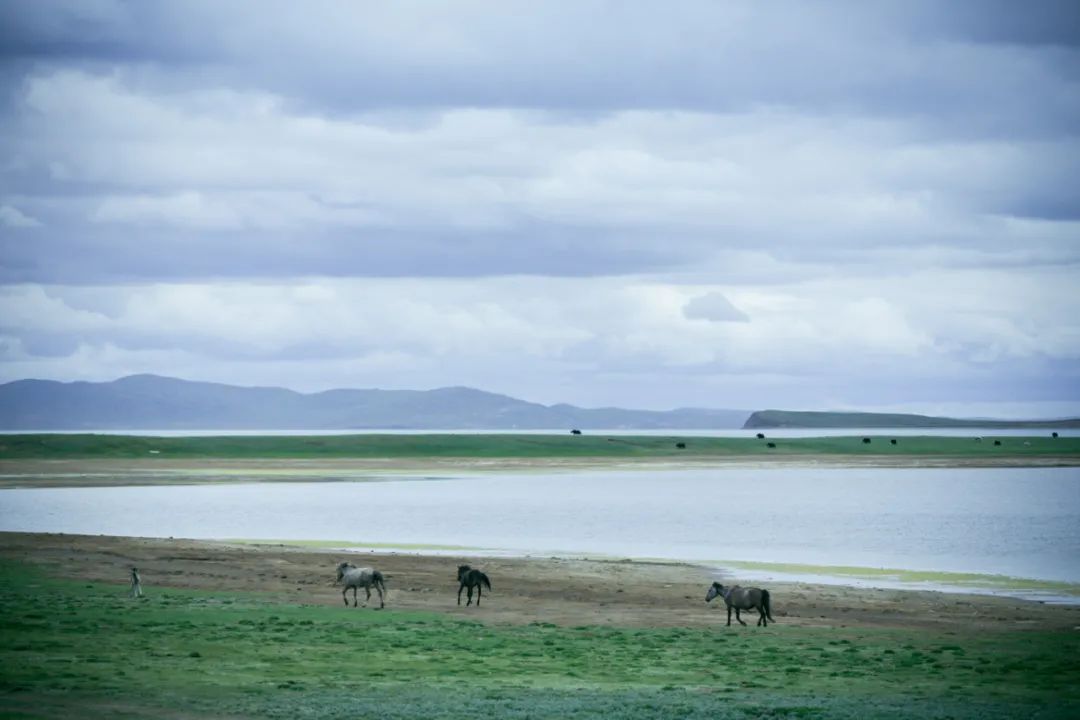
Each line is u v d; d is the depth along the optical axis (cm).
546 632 4066
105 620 4012
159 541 7150
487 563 6250
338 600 4884
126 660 3284
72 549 6588
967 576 5875
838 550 7094
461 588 4794
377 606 4734
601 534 8031
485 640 3847
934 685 3147
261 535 7912
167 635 3741
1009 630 4244
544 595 5156
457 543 7456
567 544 7431
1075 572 6034
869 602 4966
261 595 4947
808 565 6325
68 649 3438
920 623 4416
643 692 2998
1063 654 3662
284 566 6028
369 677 3156
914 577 5834
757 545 7388
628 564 6269
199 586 5231
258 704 2714
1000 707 2814
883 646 3828
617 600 5031
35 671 3050
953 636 4059
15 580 5253
